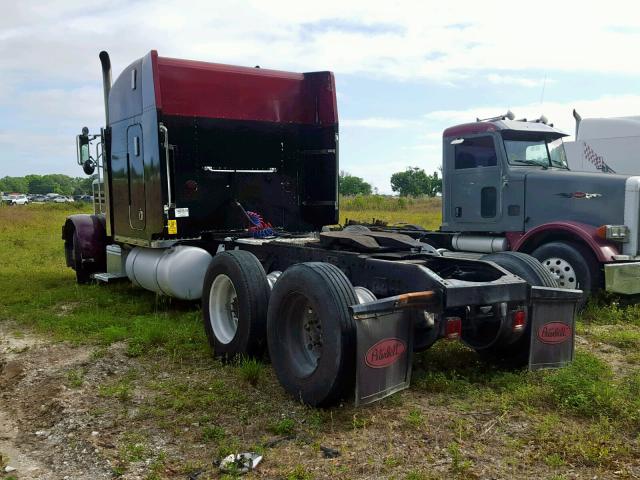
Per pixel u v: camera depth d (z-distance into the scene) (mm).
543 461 3436
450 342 5742
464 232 9328
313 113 8555
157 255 7594
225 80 7879
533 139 9070
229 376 5078
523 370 4836
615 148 10547
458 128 9297
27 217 30266
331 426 3938
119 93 8117
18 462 3648
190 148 7703
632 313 7289
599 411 4059
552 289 4734
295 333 4539
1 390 4961
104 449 3740
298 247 5941
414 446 3643
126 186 8117
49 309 8039
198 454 3656
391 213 28188
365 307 3906
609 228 7418
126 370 5273
